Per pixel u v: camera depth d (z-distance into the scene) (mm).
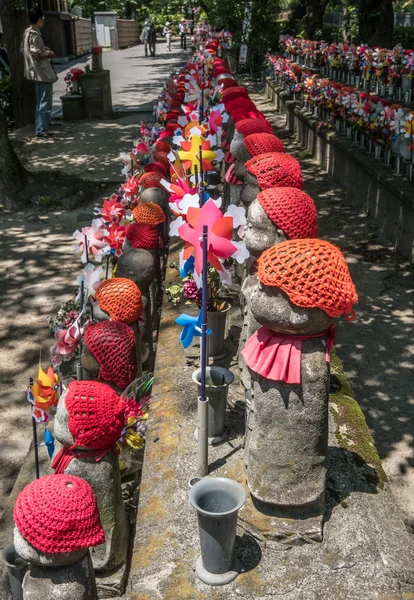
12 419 5480
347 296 2482
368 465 3203
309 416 2643
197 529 2812
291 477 2715
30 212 10406
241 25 23172
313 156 13422
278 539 2709
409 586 2553
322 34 23797
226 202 5961
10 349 6520
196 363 4129
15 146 14641
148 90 22344
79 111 17594
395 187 8297
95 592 2391
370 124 9609
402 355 6230
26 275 8164
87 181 11609
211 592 2516
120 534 2963
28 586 2305
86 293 4180
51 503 2217
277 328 2588
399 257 8297
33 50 14719
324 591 2516
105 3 48625
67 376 4539
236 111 5699
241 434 3400
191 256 3473
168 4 38344
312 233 3014
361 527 2779
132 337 3426
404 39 20969
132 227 4836
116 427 2789
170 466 3199
